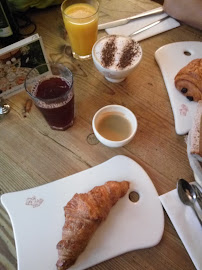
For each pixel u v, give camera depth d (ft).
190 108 2.42
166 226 1.89
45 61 2.42
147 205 1.95
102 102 2.52
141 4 3.27
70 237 1.63
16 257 1.79
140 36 2.95
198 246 1.78
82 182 2.05
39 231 1.85
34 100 2.01
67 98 2.05
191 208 1.92
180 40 2.95
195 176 2.02
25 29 3.04
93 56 2.42
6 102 2.53
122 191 1.90
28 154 2.24
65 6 2.79
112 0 3.31
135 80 2.66
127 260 1.77
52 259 1.75
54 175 2.14
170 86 2.55
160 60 2.72
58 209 1.94
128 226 1.86
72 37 2.67
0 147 2.28
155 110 2.47
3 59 2.18
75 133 2.35
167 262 1.76
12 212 1.93
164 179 2.10
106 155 2.23
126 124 2.25
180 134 2.31
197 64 2.35
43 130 2.38
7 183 2.10
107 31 3.00
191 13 2.92
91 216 1.67
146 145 2.27
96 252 1.76
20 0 2.93
